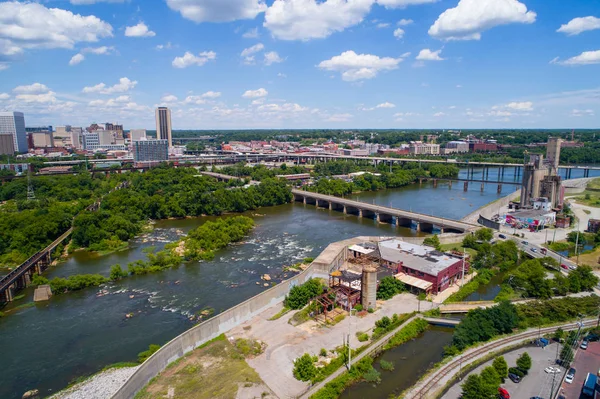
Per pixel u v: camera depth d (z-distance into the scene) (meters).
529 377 94.38
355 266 175.75
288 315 133.62
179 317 137.88
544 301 129.12
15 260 197.00
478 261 180.75
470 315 120.44
